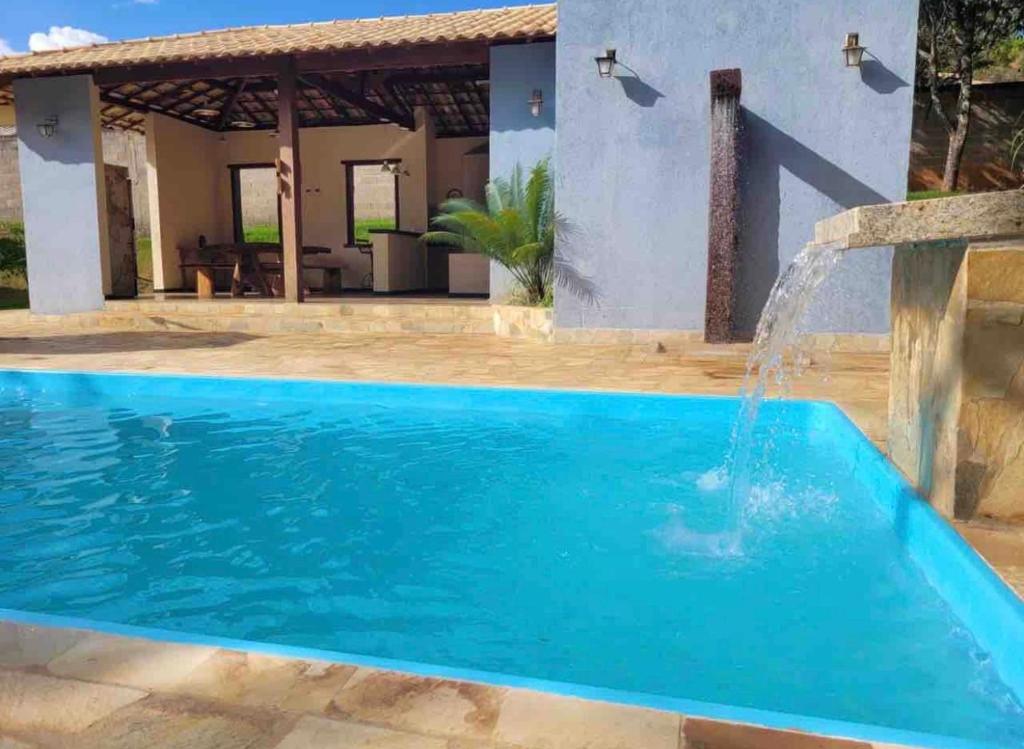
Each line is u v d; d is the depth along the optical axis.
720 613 2.63
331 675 1.75
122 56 10.58
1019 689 2.03
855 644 2.39
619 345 8.43
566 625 2.55
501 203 9.46
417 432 5.33
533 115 9.38
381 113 12.76
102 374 6.67
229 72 10.30
